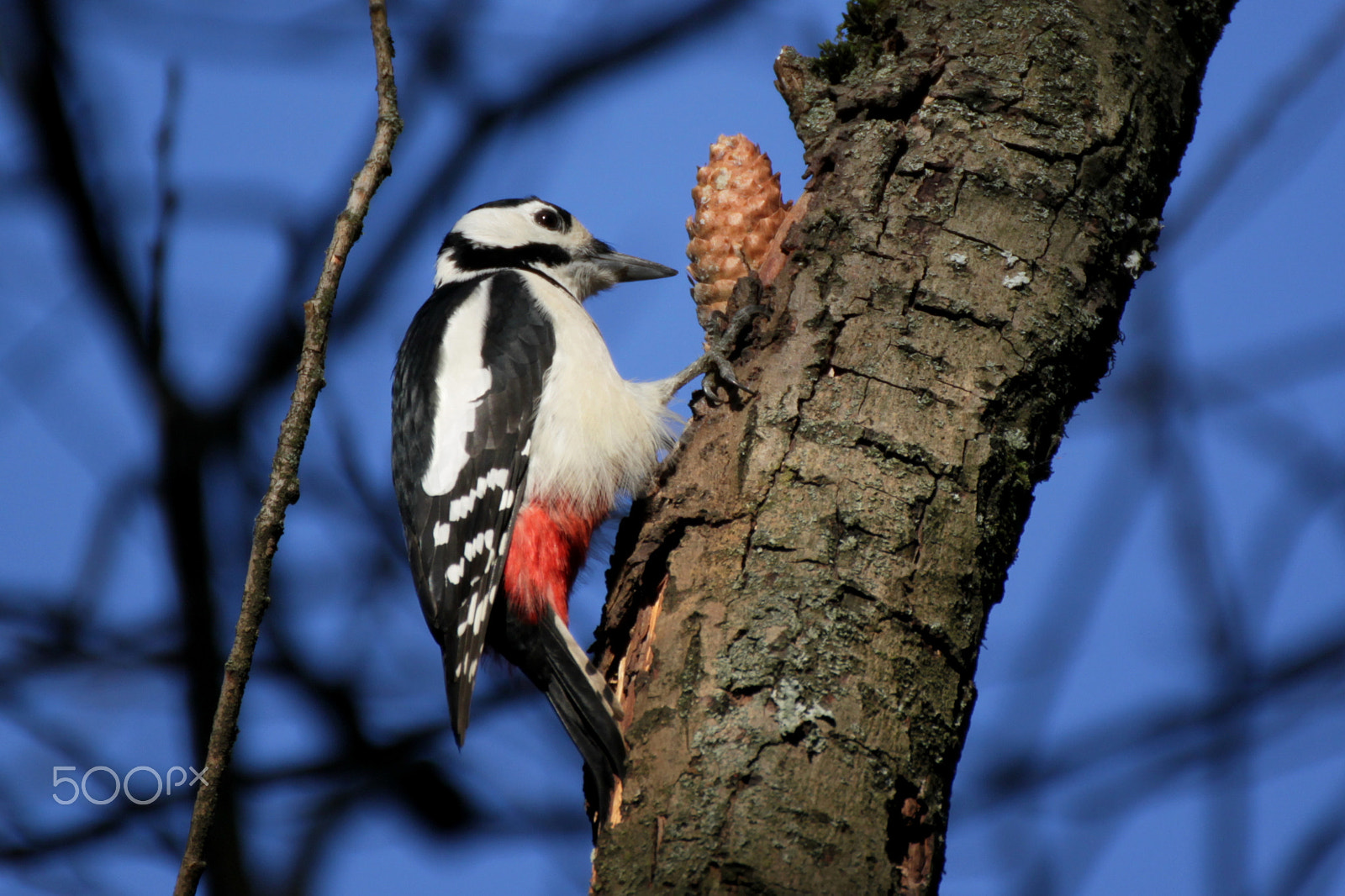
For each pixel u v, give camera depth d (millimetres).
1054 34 6695
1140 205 6543
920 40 6801
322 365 5914
